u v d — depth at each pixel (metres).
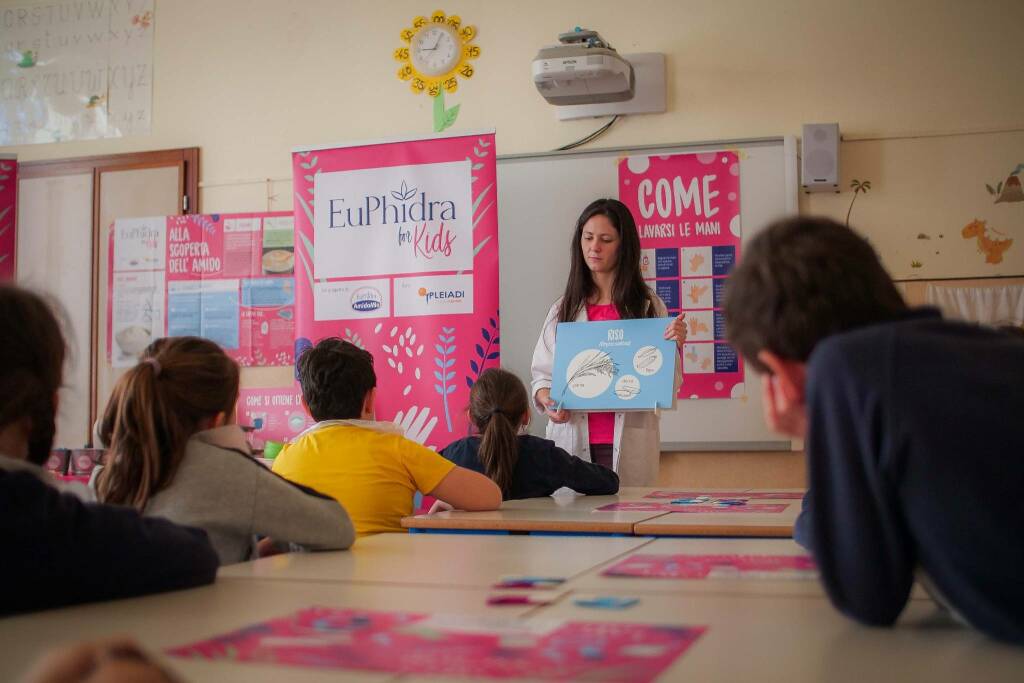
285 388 4.93
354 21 4.96
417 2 4.87
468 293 4.14
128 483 1.47
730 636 0.83
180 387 1.51
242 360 4.99
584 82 4.29
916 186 4.27
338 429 2.41
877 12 4.34
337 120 4.95
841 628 0.87
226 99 5.12
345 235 4.27
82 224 5.25
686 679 0.69
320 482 2.32
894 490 0.84
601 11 4.62
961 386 0.81
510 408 2.76
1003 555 0.78
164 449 1.48
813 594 1.05
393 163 4.25
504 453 2.65
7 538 0.96
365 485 2.31
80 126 5.32
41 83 5.39
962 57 4.26
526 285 4.61
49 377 1.10
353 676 0.70
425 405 4.14
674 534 1.90
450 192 4.18
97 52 5.32
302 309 4.30
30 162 5.35
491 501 2.36
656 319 3.24
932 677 0.70
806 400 0.90
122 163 5.21
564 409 3.25
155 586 1.08
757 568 1.23
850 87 4.36
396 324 4.20
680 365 3.34
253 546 1.56
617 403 3.18
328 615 0.94
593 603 0.99
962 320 0.93
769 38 4.44
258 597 1.06
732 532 1.85
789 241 0.93
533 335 4.59
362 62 4.93
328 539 1.50
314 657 0.75
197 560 1.13
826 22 4.39
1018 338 0.91
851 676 0.70
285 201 5.01
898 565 0.85
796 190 4.35
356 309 4.24
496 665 0.72
